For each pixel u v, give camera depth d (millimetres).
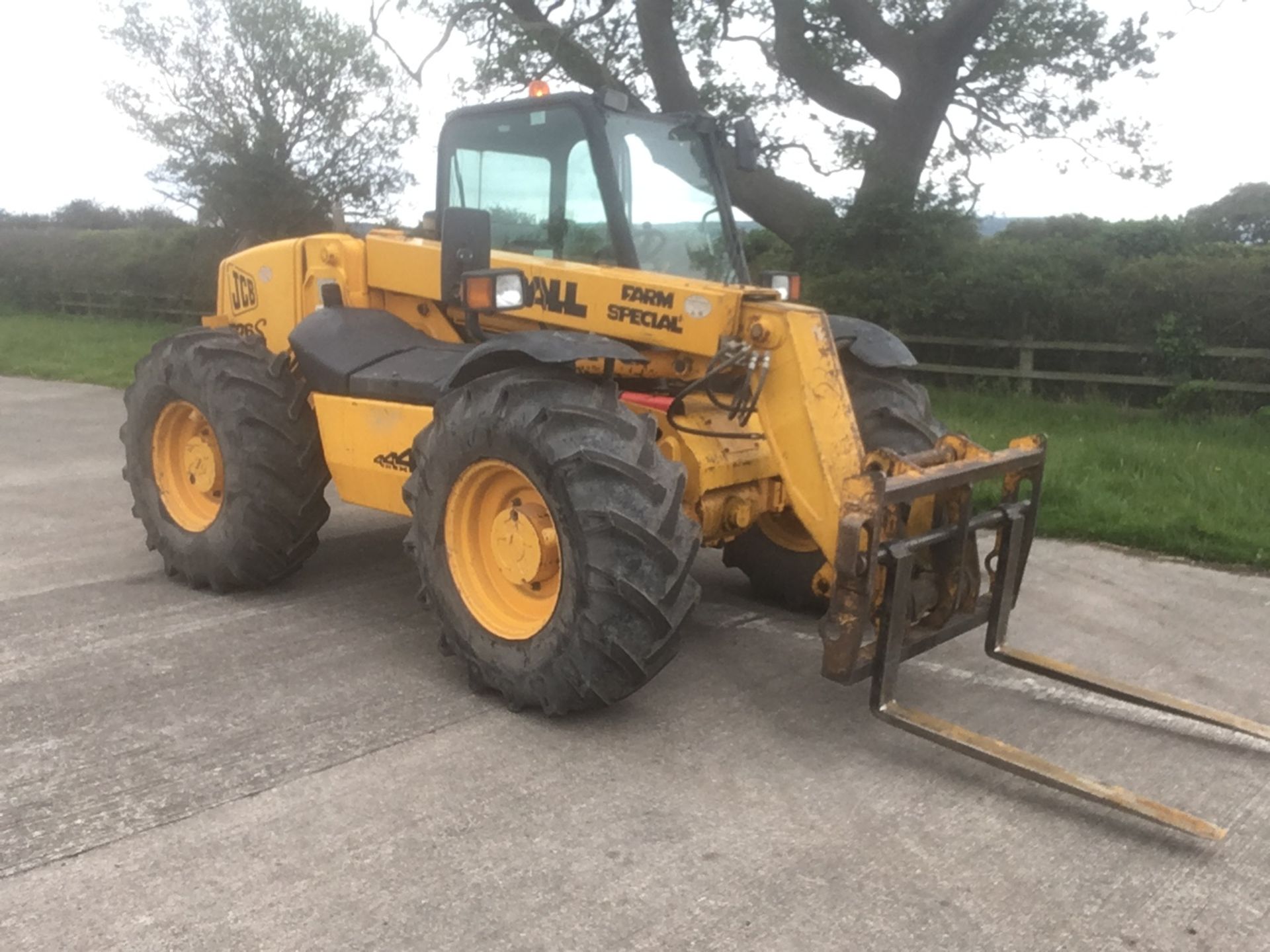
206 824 2838
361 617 4562
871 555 3086
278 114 26016
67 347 17641
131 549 5594
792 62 14656
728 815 2945
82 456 8367
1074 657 4246
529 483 3545
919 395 4426
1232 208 18172
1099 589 5180
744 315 3723
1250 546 5707
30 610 4559
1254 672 4121
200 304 23984
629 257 4254
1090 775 3264
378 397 4281
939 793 3113
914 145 14273
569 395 3477
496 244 4668
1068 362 11617
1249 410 10312
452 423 3656
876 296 12062
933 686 3926
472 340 4535
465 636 3701
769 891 2588
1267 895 2648
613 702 3455
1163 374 10953
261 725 3455
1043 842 2863
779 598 4871
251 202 24688
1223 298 10523
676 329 3852
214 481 4863
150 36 24891
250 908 2477
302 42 25609
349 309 4727
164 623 4434
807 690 3855
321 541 5859
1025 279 11320
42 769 3121
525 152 4512
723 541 4109
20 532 5934
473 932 2404
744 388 3660
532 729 3477
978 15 13336
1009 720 3645
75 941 2346
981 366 12117
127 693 3688
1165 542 5895
